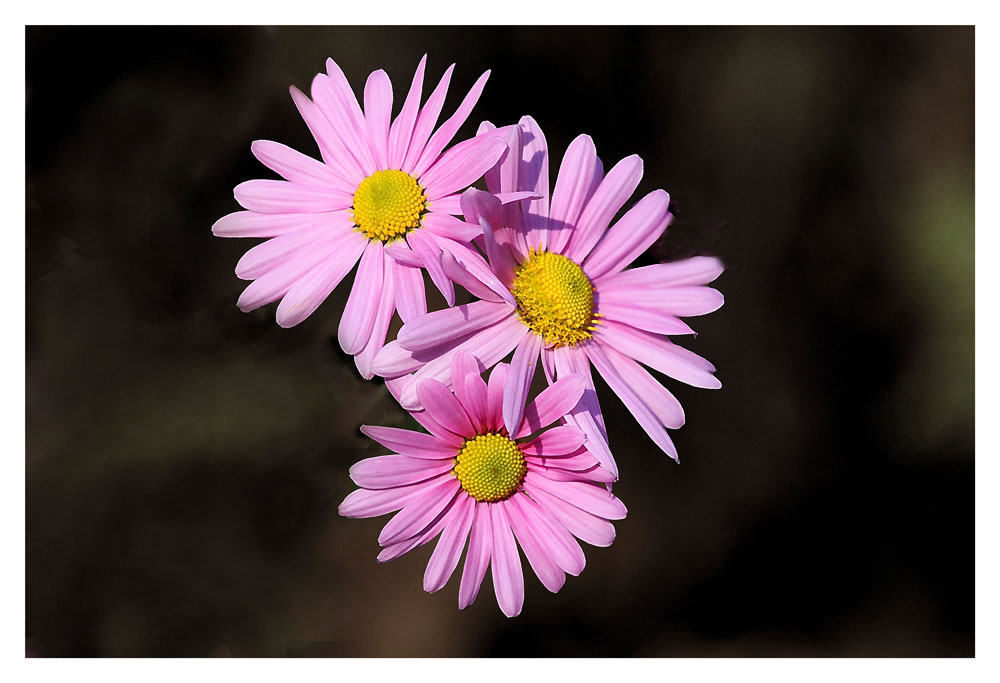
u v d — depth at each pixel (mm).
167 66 596
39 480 595
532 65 627
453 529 534
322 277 531
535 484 536
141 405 592
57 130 594
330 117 541
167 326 594
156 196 595
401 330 519
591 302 537
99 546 600
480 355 529
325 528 610
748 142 652
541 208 537
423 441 530
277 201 536
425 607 631
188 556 604
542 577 534
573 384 524
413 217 529
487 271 523
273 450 595
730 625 653
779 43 654
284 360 590
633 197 634
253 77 599
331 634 617
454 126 531
